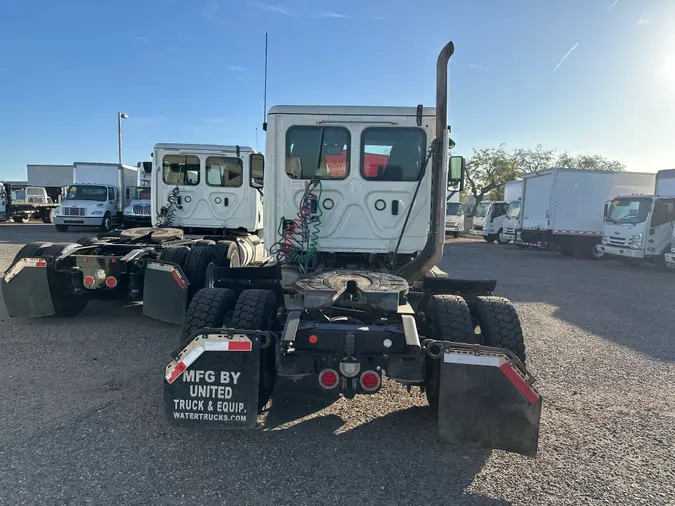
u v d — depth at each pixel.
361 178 5.60
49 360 5.32
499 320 3.95
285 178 5.62
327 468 3.33
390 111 5.53
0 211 29.34
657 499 3.06
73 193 24.66
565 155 54.59
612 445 3.76
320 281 4.10
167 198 10.67
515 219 24.41
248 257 10.31
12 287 6.54
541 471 3.37
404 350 3.50
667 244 15.69
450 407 3.21
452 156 5.50
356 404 4.39
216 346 3.33
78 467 3.25
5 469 3.20
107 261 6.66
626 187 19.91
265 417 4.09
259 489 3.06
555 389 4.91
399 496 3.04
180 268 6.12
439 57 4.68
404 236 5.66
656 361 5.84
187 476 3.18
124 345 5.91
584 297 10.30
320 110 5.55
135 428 3.81
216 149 10.68
